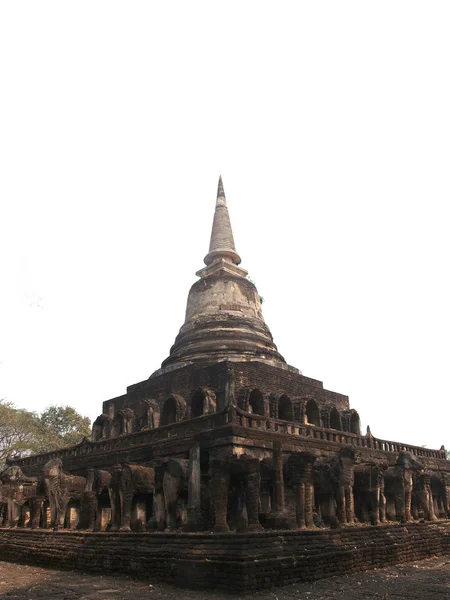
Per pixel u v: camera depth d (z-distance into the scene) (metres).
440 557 24.06
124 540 19.97
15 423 56.91
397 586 16.28
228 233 41.91
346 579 17.64
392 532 22.95
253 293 38.41
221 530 18.45
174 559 17.14
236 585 15.20
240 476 20.73
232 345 33.41
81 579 18.42
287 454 23.67
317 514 23.02
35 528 26.52
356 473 24.83
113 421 32.44
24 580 18.45
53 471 26.22
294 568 16.77
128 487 22.45
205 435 22.45
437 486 30.77
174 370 31.45
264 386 29.58
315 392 33.00
